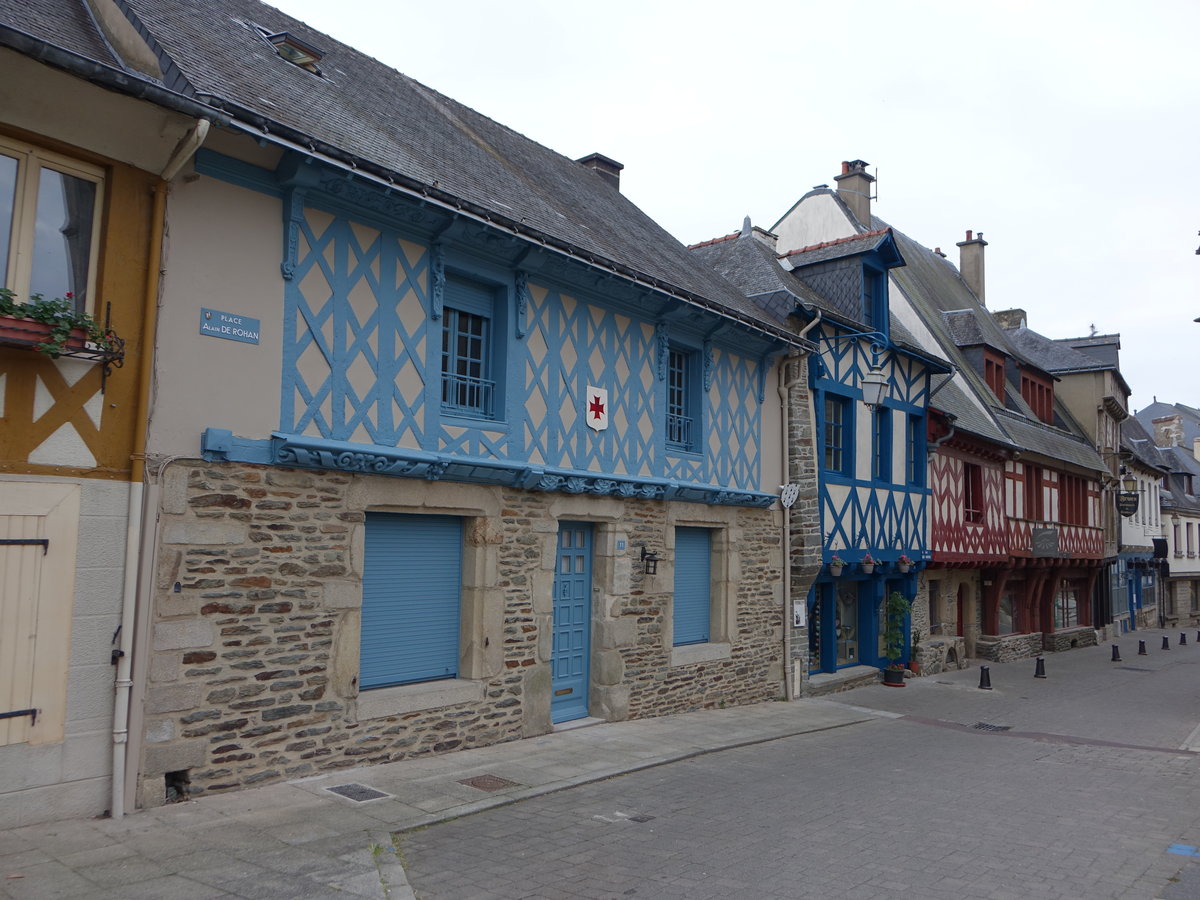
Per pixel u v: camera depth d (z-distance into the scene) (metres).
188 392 5.50
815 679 12.45
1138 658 21.80
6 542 4.72
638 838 5.41
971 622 18.41
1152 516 34.16
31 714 4.80
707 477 10.27
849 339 13.00
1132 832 6.03
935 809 6.47
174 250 5.46
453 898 4.33
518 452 7.77
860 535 13.05
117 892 4.06
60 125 4.86
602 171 14.38
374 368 6.60
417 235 6.96
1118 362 28.31
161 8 6.78
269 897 4.12
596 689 8.81
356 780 6.14
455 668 7.50
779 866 4.99
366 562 6.79
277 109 6.18
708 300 9.56
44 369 4.87
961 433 16.06
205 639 5.54
